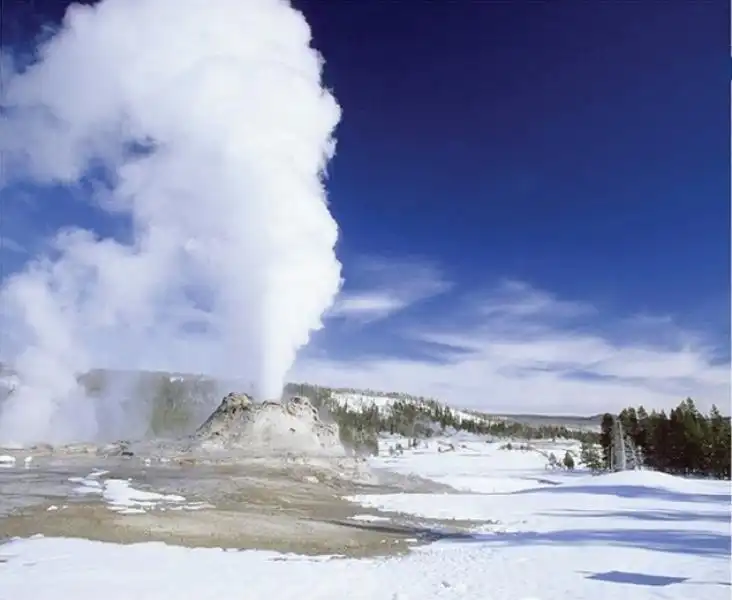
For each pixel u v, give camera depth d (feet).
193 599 33.40
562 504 94.58
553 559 47.29
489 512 83.82
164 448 136.36
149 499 77.36
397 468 204.95
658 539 58.95
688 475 216.95
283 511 74.54
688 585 37.55
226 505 76.23
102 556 44.34
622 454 216.33
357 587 36.94
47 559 42.88
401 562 45.93
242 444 131.54
